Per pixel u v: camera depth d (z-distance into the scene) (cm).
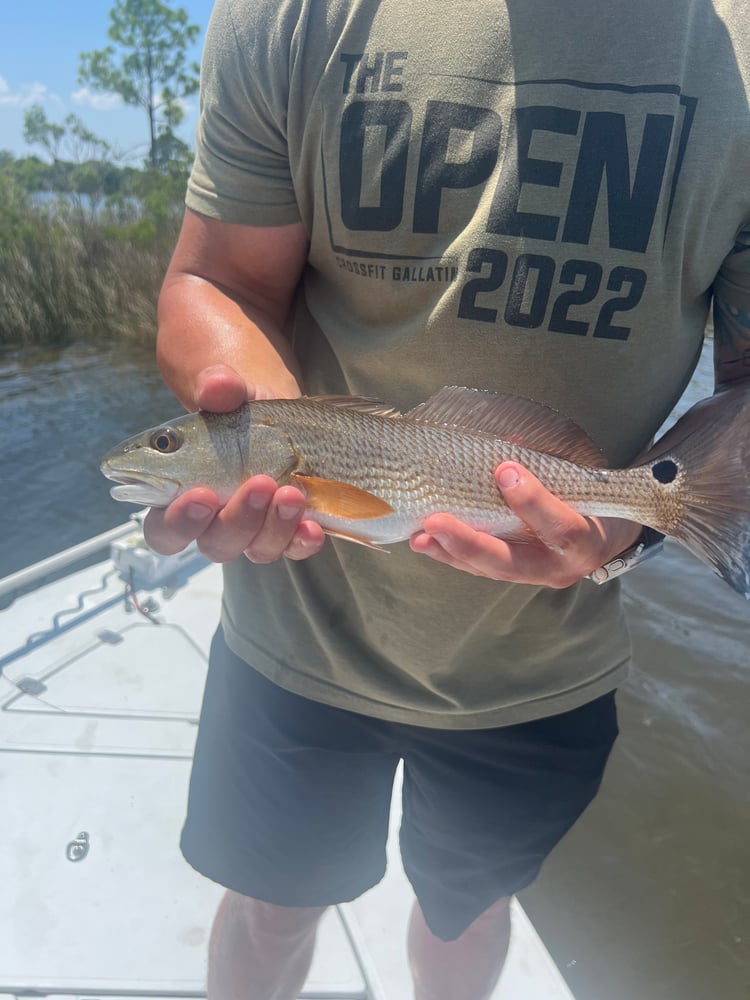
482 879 68
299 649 65
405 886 89
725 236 52
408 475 56
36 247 470
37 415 336
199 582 134
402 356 56
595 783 68
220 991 69
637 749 140
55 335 458
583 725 66
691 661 160
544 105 49
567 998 78
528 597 59
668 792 132
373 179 52
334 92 52
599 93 49
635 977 105
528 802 66
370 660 64
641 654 163
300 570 63
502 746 65
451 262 52
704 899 115
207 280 62
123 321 465
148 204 538
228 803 67
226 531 47
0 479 273
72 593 129
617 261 50
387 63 51
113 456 56
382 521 56
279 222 59
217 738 69
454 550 49
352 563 61
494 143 50
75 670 111
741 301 55
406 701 64
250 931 68
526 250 50
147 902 82
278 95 54
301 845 65
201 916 81
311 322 64
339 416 56
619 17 48
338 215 54
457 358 54
